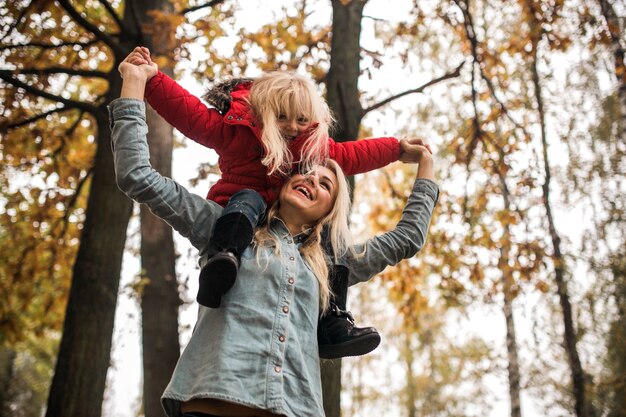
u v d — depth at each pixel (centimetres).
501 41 1144
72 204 1006
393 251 300
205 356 241
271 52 803
